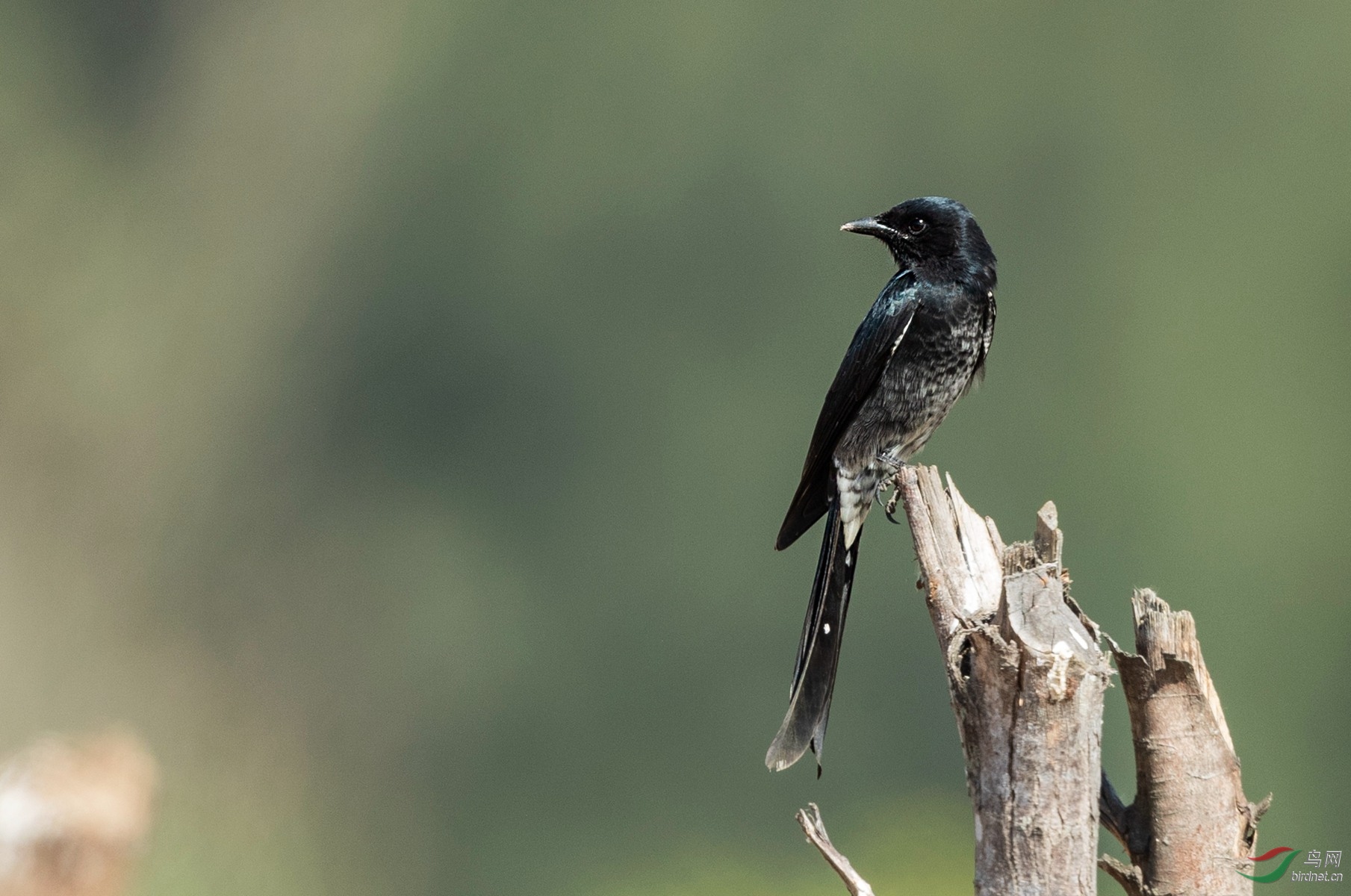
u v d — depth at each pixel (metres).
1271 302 20.92
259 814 19.59
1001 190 23.55
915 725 18.61
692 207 24.30
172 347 25.80
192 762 20.14
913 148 24.00
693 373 23.69
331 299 25.75
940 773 18.42
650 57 25.20
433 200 25.70
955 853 15.66
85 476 24.58
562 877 19.86
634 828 19.91
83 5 28.91
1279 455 19.48
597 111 25.14
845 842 16.56
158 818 14.73
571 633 22.36
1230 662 18.17
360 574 23.55
